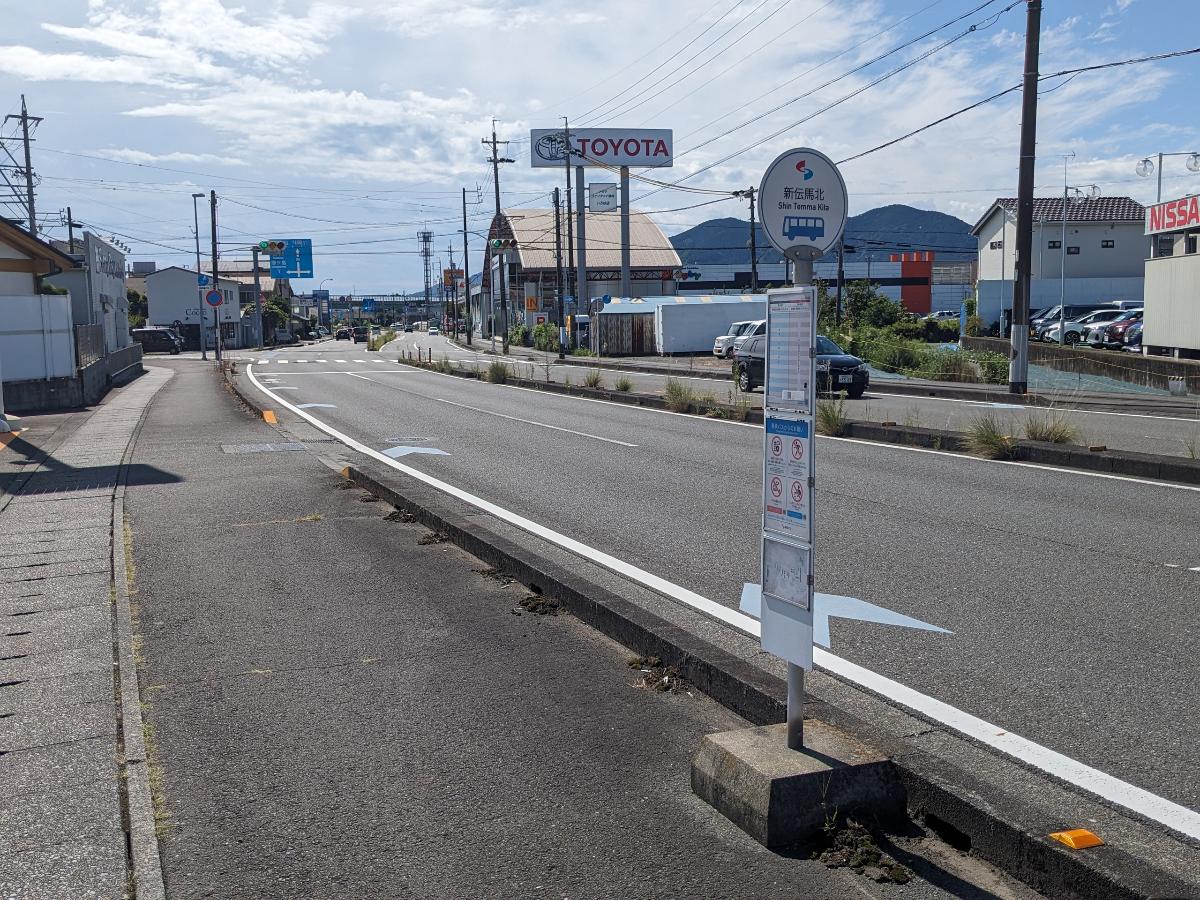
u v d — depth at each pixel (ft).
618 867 11.73
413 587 24.14
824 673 18.17
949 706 16.49
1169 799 13.06
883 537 29.50
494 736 15.49
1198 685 17.29
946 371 104.42
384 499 35.19
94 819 12.98
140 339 231.30
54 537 29.76
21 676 18.16
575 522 32.58
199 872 11.78
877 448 50.19
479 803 13.37
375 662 18.93
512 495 37.81
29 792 13.73
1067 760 14.32
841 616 21.67
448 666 18.67
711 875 11.52
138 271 364.99
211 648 19.83
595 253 286.66
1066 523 30.86
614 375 121.19
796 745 13.08
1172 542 27.99
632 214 304.50
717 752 13.21
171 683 17.92
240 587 24.25
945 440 49.32
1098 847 10.86
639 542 29.50
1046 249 195.83
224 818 13.05
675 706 16.62
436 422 65.46
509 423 64.80
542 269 281.95
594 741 15.26
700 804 13.23
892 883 11.25
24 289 80.23
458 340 300.81
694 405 71.00
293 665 18.79
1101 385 89.76
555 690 17.40
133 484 39.19
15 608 22.47
